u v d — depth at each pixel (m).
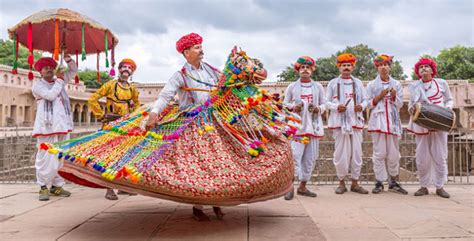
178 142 3.66
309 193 5.79
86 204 5.13
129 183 3.38
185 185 3.31
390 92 5.95
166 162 3.48
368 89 6.34
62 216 4.44
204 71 4.29
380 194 6.00
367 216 4.44
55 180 5.75
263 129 4.04
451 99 5.95
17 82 29.73
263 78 4.06
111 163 3.37
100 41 6.26
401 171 11.09
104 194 5.93
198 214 4.21
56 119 5.70
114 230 3.84
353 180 6.23
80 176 3.54
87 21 5.31
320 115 6.01
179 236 3.63
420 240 3.48
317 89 6.04
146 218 4.33
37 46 6.18
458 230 3.81
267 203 5.23
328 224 4.07
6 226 4.00
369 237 3.59
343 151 6.08
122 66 5.84
